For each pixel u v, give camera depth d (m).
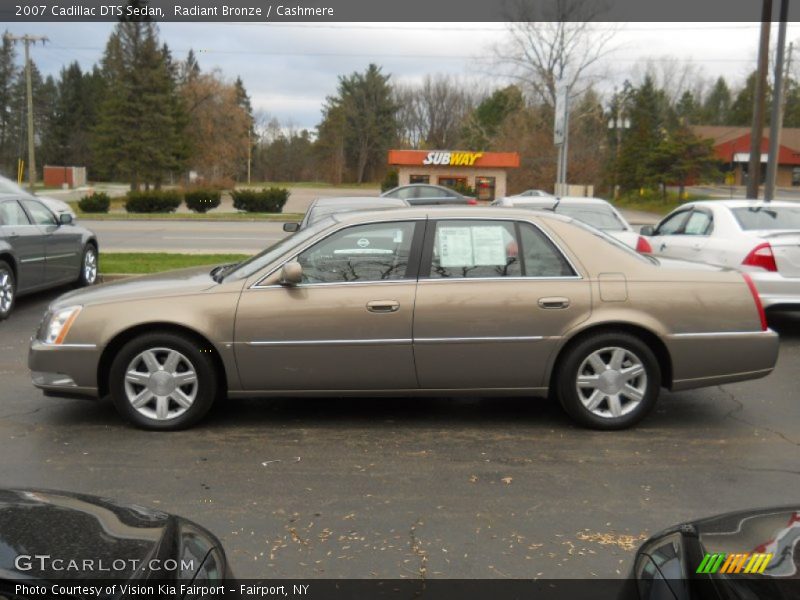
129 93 58.19
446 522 4.33
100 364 5.82
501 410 6.42
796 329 9.99
